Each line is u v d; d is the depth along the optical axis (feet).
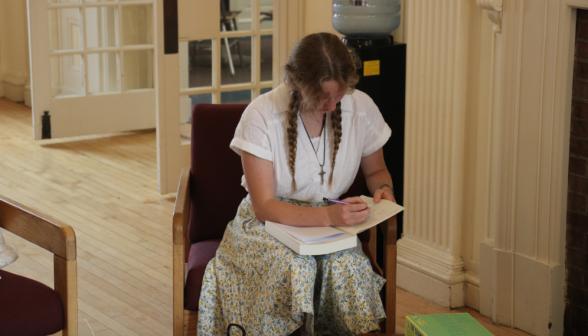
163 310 8.79
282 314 6.17
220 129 7.63
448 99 8.59
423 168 9.09
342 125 6.72
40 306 5.85
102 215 12.11
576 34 7.47
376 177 7.13
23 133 17.21
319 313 6.44
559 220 7.83
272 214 6.41
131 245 10.85
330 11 11.64
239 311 6.43
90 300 8.97
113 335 8.12
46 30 15.92
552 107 7.57
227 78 13.37
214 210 7.64
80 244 10.80
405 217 9.50
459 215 8.83
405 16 9.76
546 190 7.81
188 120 13.32
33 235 6.15
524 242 8.14
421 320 5.15
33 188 13.34
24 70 20.03
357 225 6.30
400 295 9.37
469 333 4.95
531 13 7.60
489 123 8.26
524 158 7.94
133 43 17.12
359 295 6.17
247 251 6.43
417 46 8.84
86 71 16.49
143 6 16.94
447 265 8.94
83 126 16.67
